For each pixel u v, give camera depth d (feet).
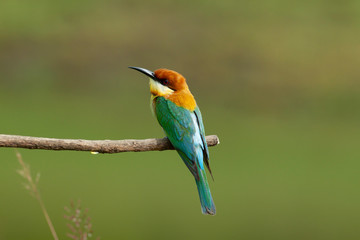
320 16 85.40
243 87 72.08
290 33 80.12
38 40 72.69
